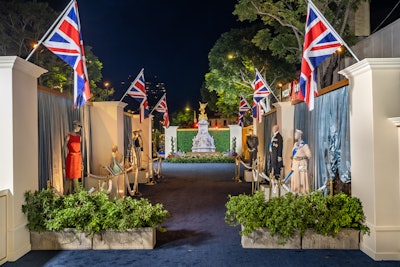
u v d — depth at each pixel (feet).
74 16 24.45
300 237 22.56
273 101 88.74
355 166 23.50
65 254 21.88
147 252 22.09
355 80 23.45
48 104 29.40
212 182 55.06
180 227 27.76
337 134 27.20
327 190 28.89
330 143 28.35
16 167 21.76
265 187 39.22
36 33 70.59
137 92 47.24
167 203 37.68
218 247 22.93
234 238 24.81
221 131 113.09
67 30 24.30
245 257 21.09
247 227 22.56
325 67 54.80
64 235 22.75
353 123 23.73
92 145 42.11
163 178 60.64
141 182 53.88
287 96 84.23
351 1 44.32
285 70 71.92
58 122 31.30
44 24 71.05
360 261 20.44
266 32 53.78
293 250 22.29
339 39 23.40
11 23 69.56
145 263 20.29
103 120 42.22
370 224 21.42
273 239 22.67
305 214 22.34
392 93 21.35
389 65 21.18
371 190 21.45
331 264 19.99
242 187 49.44
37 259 21.09
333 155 27.84
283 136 43.06
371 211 21.47
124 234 22.74
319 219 22.20
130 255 21.61
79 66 24.43
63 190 31.89
